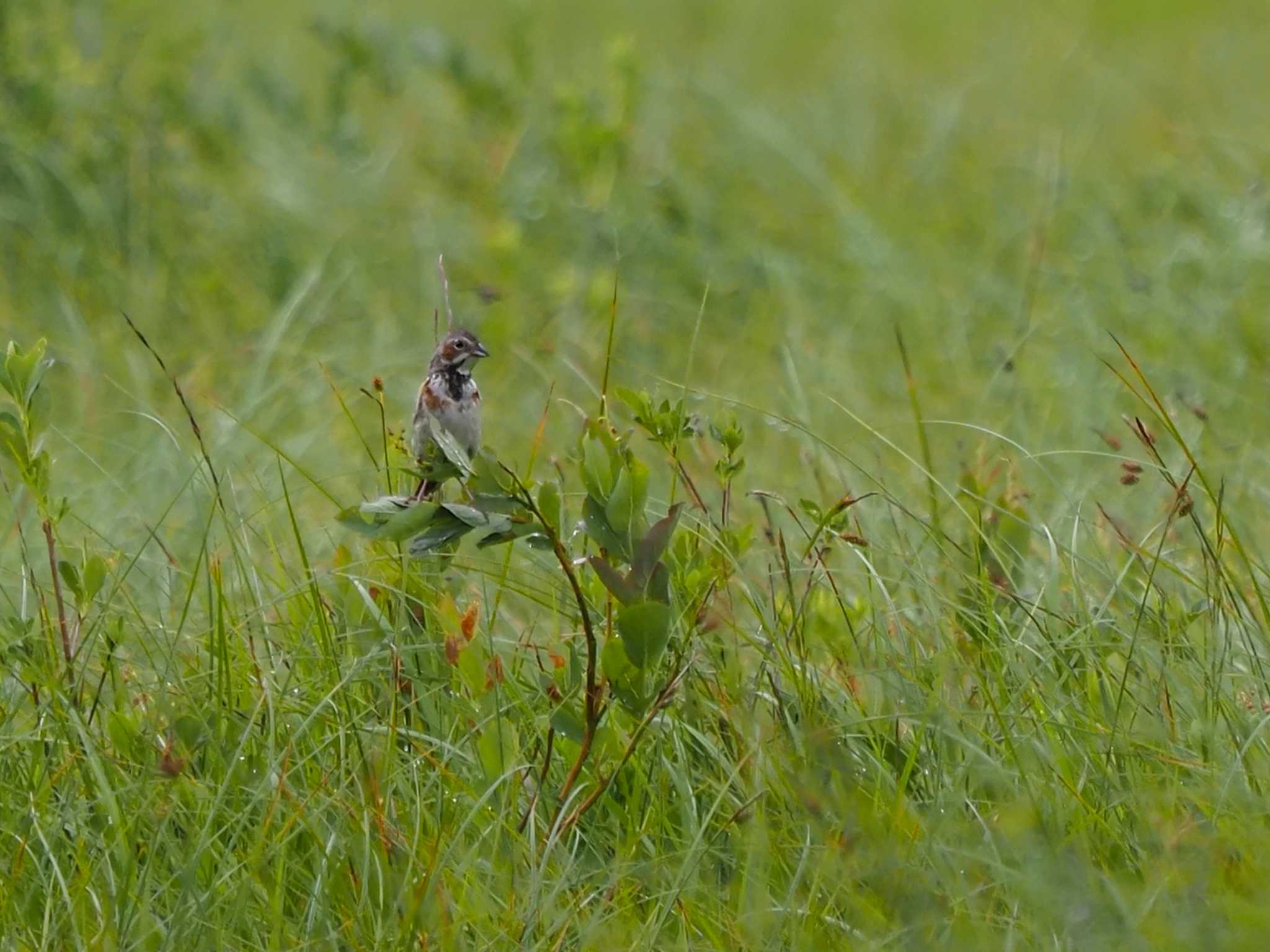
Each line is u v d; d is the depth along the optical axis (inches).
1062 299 610.9
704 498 442.0
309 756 295.4
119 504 448.8
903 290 645.3
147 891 270.1
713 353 610.2
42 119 701.9
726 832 295.0
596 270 668.1
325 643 323.0
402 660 324.2
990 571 358.9
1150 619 331.0
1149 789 284.5
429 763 306.0
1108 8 1169.4
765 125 802.8
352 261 652.1
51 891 274.1
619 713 308.8
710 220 717.3
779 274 665.0
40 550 414.9
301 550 330.6
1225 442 477.4
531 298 645.3
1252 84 919.0
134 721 305.1
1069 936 251.0
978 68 999.6
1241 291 609.0
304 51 986.1
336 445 513.0
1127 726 306.2
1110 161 778.2
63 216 669.9
